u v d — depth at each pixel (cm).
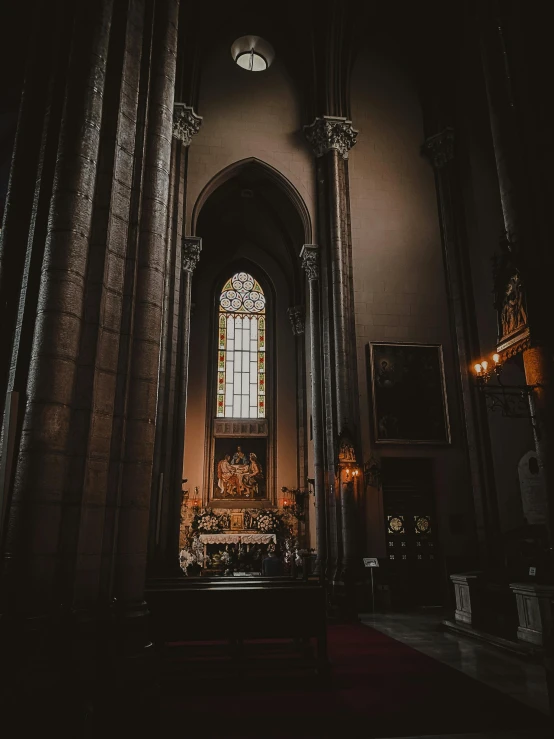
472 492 1544
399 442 1566
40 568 475
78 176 574
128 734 475
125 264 620
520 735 492
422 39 1941
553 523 849
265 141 1827
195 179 1762
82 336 558
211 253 2692
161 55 712
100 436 553
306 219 1772
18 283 620
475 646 905
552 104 962
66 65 655
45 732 431
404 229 1772
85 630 489
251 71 1902
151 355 609
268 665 682
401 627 1133
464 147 1800
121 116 642
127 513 557
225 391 2541
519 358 1418
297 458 2447
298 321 2578
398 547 1524
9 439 442
